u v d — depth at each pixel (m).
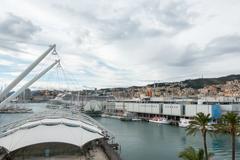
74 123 61.91
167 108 168.00
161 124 158.88
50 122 59.91
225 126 53.16
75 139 50.62
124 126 150.38
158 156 76.50
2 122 165.12
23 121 68.19
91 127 63.53
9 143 48.41
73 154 50.53
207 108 136.50
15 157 48.00
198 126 60.50
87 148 54.94
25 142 48.19
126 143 96.56
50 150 51.22
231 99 161.88
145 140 103.06
